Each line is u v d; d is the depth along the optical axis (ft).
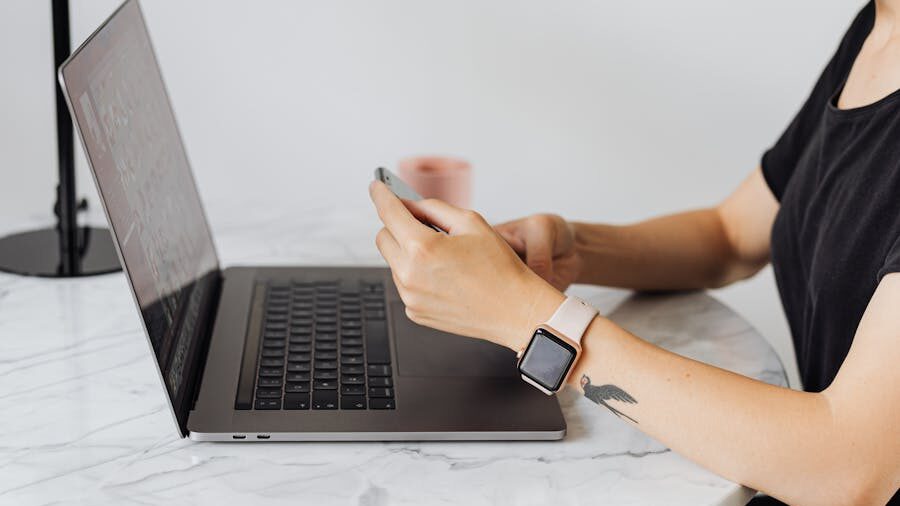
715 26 5.54
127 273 2.39
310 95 5.48
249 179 5.62
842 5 5.52
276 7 5.28
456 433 2.52
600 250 3.51
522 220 3.31
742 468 2.39
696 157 5.82
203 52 5.31
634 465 2.50
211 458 2.43
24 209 5.44
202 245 3.36
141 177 2.78
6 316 3.21
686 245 3.71
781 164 3.71
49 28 5.12
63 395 2.74
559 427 2.57
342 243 3.96
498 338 2.59
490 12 5.41
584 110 5.66
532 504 2.32
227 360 2.82
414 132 5.63
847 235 2.83
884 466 2.30
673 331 3.31
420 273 2.52
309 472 2.39
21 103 5.24
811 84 5.68
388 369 2.81
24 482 2.32
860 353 2.37
